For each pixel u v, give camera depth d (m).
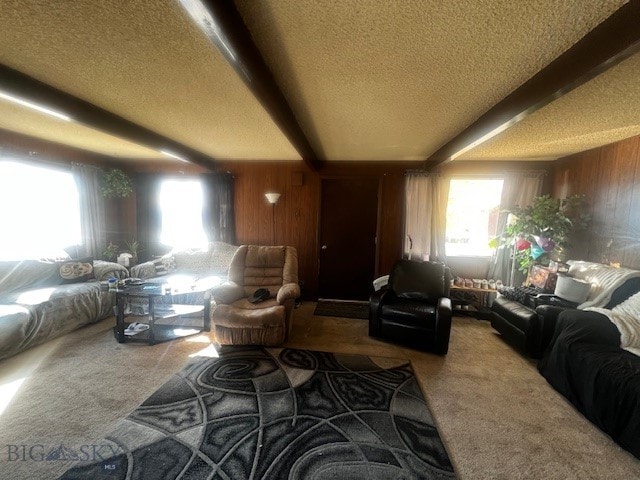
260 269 3.53
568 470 1.48
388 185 4.23
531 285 3.20
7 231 3.13
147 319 3.40
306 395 2.05
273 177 4.39
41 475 1.37
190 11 1.05
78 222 3.89
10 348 2.43
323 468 1.45
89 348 2.68
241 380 2.22
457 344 2.98
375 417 1.84
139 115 2.45
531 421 1.83
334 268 4.45
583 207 3.23
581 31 1.28
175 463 1.45
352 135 2.93
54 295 2.86
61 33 1.38
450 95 1.95
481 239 4.18
